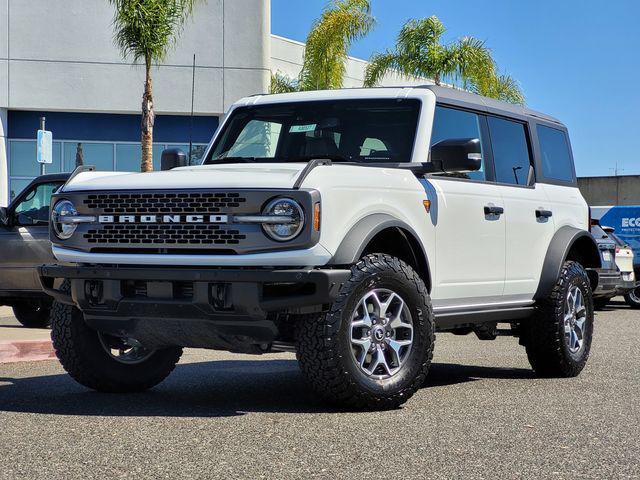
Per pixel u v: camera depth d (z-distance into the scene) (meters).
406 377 6.25
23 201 12.43
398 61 28.55
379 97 7.24
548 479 4.43
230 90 29.69
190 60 29.55
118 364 6.96
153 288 5.99
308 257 5.73
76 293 6.26
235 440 5.17
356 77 35.78
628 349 10.73
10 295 12.35
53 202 6.41
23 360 9.36
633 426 5.79
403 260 6.65
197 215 5.88
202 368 8.78
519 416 6.08
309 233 5.69
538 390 7.34
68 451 4.88
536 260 8.09
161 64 29.48
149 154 21.14
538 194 8.27
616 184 47.31
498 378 8.20
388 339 6.20
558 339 8.09
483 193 7.43
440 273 6.86
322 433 5.38
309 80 27.17
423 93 7.15
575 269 8.39
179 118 30.25
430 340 6.38
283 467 4.56
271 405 6.43
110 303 6.14
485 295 7.46
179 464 4.61
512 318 7.83
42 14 29.23
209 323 5.91
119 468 4.52
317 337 5.85
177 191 5.93
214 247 5.84
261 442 5.12
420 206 6.65
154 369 7.16
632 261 18.75
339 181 5.97
